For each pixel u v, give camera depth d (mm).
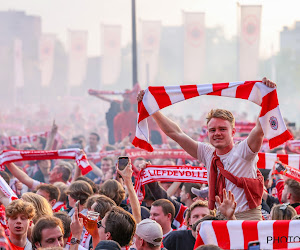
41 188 8422
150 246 5766
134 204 6941
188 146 6316
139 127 6516
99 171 14578
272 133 6008
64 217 6738
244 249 4969
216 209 6719
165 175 8297
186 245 6762
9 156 9586
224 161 6047
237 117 36312
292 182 8094
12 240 6070
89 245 7008
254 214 5945
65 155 9688
